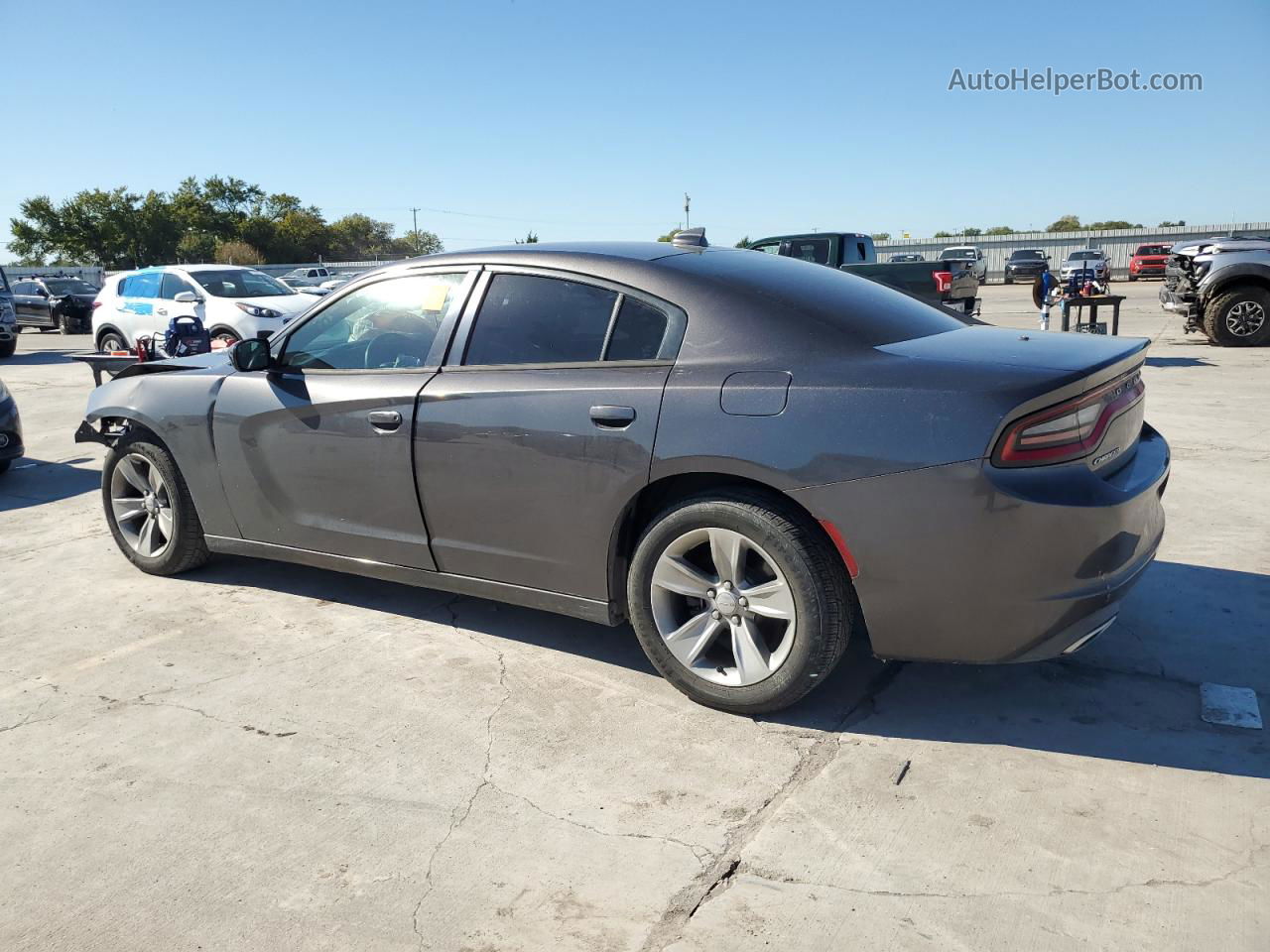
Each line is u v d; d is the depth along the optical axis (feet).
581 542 10.62
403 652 12.10
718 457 9.48
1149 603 12.81
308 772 9.35
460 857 7.98
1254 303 41.57
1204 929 6.82
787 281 10.75
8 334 59.88
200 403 13.80
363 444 12.06
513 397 10.84
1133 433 10.07
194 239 270.67
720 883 7.53
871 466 8.85
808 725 9.98
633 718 10.23
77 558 16.51
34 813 8.80
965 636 9.02
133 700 10.98
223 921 7.29
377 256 334.65
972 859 7.70
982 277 119.03
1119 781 8.73
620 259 10.93
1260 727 9.60
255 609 13.75
